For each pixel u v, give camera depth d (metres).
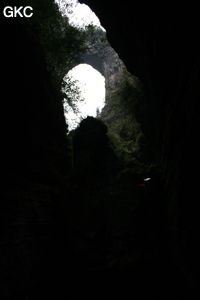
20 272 6.64
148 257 8.17
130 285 8.23
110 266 8.15
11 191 6.98
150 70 9.95
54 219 9.30
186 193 5.45
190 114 5.27
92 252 8.54
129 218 9.05
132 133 19.00
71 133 16.08
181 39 6.25
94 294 8.30
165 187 8.30
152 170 9.99
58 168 10.98
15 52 8.86
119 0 9.12
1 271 5.86
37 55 11.48
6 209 6.57
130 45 11.58
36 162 8.95
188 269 5.69
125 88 15.36
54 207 9.55
